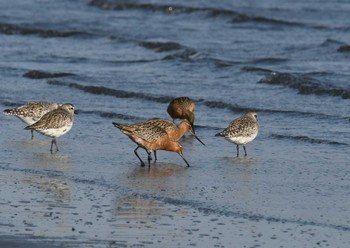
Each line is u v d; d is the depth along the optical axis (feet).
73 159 54.29
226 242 38.22
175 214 42.27
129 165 52.90
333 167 51.85
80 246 37.52
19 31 119.55
